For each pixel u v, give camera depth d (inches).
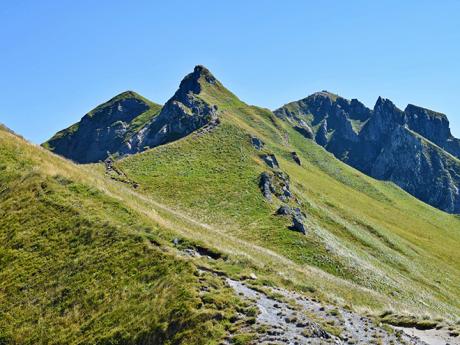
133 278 1083.9
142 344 878.4
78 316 1016.9
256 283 1147.9
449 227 7696.9
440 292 3405.5
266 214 2869.1
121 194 1967.3
